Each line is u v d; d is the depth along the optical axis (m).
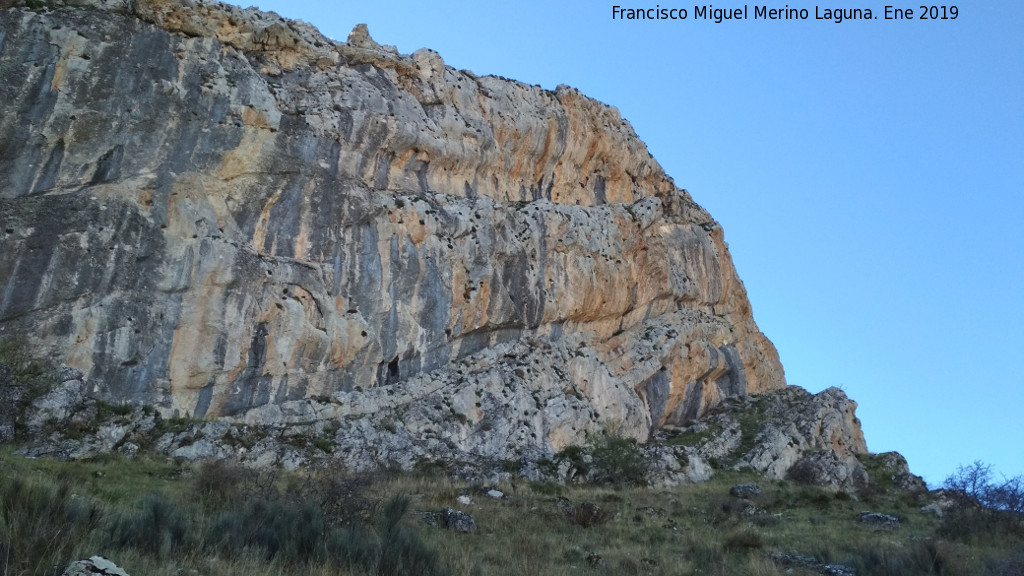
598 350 55.38
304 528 20.33
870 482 53.19
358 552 19.83
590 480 42.34
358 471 34.59
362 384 41.56
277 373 38.72
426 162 50.00
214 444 33.84
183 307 36.94
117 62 38.44
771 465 50.88
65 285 34.56
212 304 37.44
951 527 32.56
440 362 45.25
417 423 40.78
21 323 33.41
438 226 46.91
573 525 30.23
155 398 35.44
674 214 69.88
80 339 34.31
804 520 36.03
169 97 39.34
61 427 31.47
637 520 32.56
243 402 37.56
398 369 43.16
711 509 36.34
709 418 59.50
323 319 40.56
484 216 49.78
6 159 35.41
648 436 55.06
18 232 34.25
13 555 14.79
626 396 53.22
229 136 40.53
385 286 43.59
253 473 28.70
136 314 35.75
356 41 51.34
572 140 62.22
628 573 23.62
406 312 44.03
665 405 57.38
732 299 72.19
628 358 56.22
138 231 36.78
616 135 66.81
